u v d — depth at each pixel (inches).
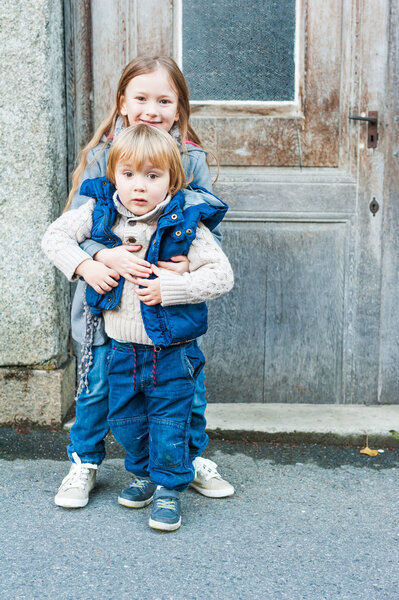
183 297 82.2
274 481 102.7
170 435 86.5
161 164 81.0
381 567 80.6
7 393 116.3
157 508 87.7
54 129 112.4
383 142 120.3
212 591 75.2
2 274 113.6
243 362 125.5
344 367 125.7
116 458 108.6
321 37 118.4
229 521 90.6
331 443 116.0
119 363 87.0
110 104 118.9
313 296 124.1
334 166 121.5
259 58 119.2
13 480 99.7
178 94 91.7
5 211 112.2
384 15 117.5
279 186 121.0
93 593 74.2
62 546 83.1
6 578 76.4
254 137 120.6
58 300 116.2
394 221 122.4
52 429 117.0
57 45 113.1
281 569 79.7
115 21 117.2
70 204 99.6
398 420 119.7
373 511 94.0
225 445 114.6
